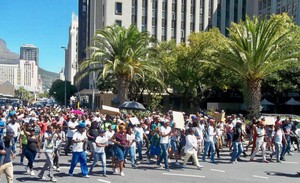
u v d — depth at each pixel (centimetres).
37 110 2950
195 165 1473
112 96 5844
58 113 2519
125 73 2727
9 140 945
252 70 2402
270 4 6331
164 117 1953
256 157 1734
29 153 1195
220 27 6944
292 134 1891
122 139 1238
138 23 6353
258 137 1609
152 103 4491
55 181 1109
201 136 1548
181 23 6700
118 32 2733
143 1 6425
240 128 1562
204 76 3734
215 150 1658
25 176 1180
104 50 2691
